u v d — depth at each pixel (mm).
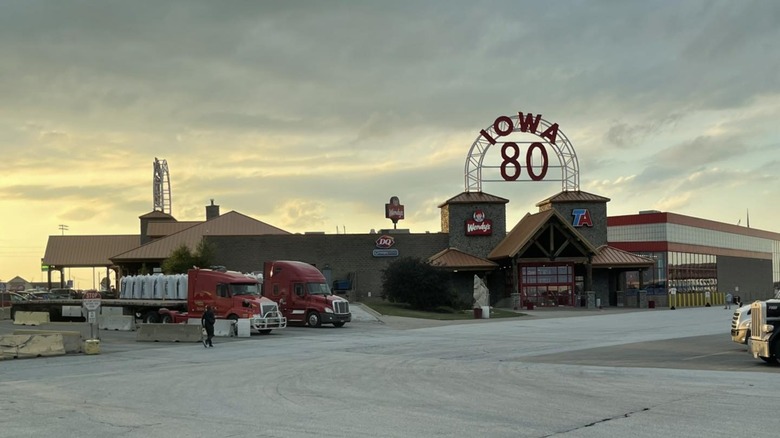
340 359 23125
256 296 36906
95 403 14250
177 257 60281
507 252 64188
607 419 11594
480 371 19031
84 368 21453
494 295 70000
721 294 86000
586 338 31531
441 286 57500
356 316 49312
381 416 12102
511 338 32094
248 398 14469
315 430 11031
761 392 14516
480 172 71812
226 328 35062
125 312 42219
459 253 69188
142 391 15953
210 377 18422
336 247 66812
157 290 42125
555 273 67312
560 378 17266
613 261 68438
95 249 97500
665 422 11273
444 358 23203
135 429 11391
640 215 88188
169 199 112062
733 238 106562
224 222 76125
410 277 57219
